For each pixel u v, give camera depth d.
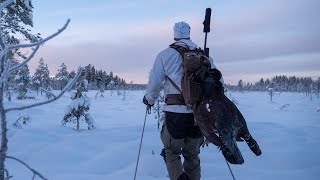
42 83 49.91
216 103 3.52
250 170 6.21
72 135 10.04
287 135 10.56
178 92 3.86
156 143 8.83
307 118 21.20
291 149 8.25
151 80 3.96
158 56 3.98
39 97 40.34
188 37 4.14
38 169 6.46
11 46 2.08
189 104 3.62
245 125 3.65
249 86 125.62
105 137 9.79
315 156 7.26
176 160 3.95
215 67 4.26
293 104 41.03
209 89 3.55
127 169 6.22
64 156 7.51
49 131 10.38
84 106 13.26
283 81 122.94
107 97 53.94
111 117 20.95
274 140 9.52
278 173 6.04
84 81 13.46
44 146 8.41
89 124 13.27
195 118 3.59
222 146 3.41
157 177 5.80
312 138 10.04
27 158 7.36
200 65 3.73
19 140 8.84
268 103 41.69
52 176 5.86
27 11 9.80
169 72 3.90
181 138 3.90
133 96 59.62
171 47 4.02
